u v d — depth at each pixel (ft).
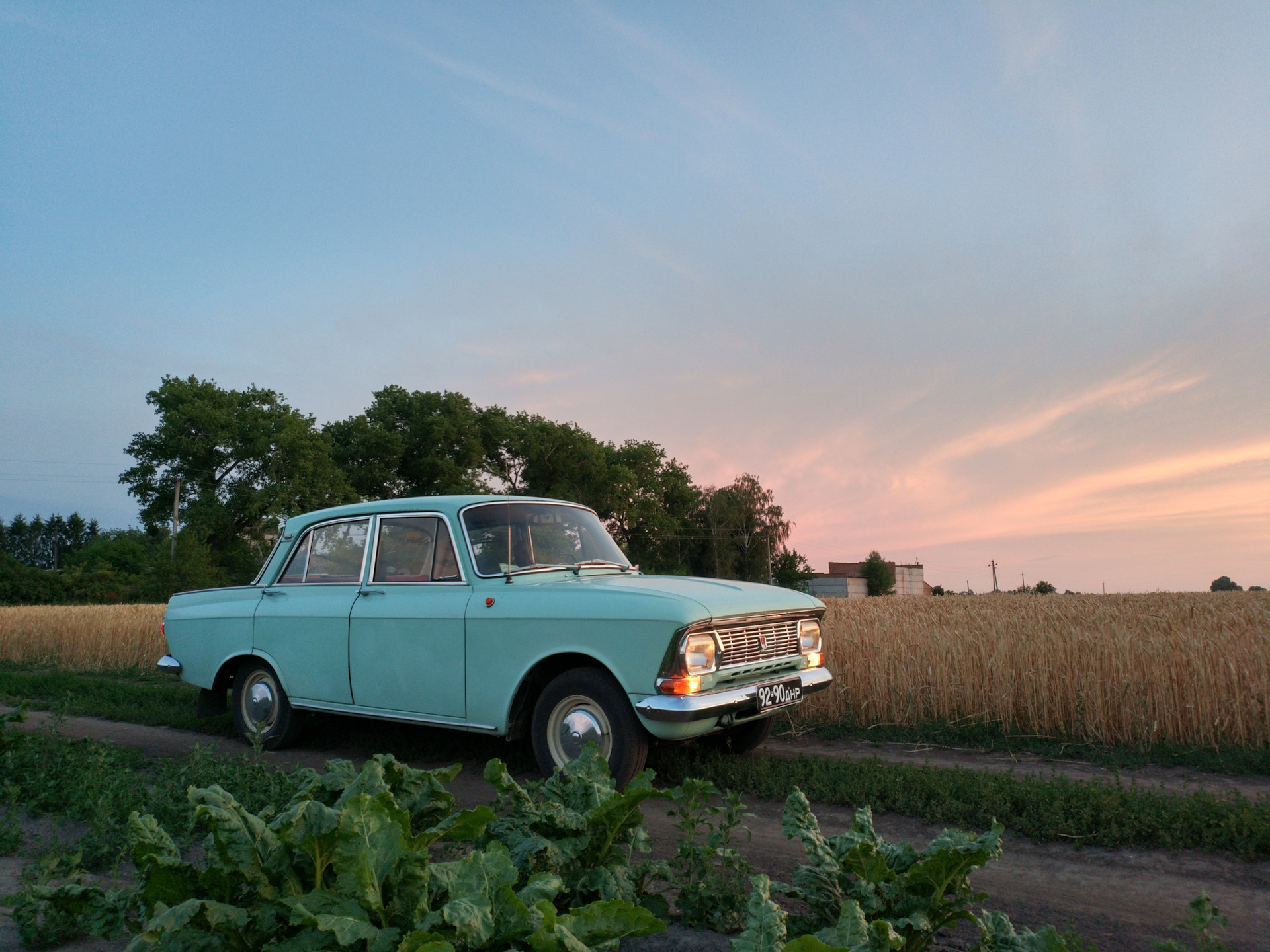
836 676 25.58
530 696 16.92
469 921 5.91
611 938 6.39
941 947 8.90
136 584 171.01
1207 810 13.52
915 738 23.16
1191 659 21.50
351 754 20.38
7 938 8.68
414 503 19.16
